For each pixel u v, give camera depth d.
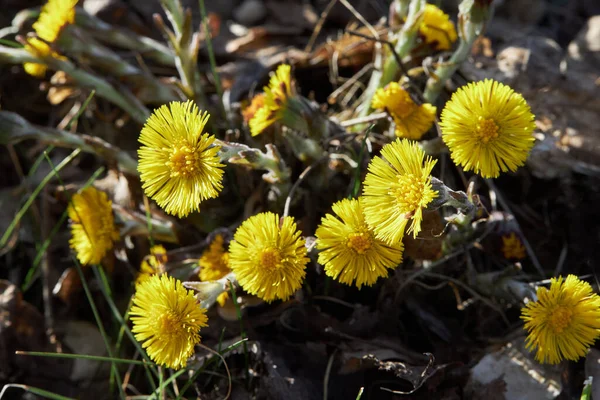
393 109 0.48
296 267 0.44
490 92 0.43
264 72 0.56
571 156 0.52
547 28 0.59
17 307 0.53
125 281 0.54
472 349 0.49
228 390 0.48
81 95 0.57
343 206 0.44
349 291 0.50
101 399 0.52
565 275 0.51
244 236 0.44
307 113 0.48
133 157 0.55
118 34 0.54
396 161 0.43
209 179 0.43
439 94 0.53
